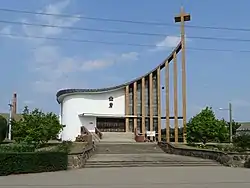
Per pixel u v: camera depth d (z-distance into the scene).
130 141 52.00
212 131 47.00
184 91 55.88
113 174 22.58
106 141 50.78
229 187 17.31
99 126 60.56
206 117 47.78
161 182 18.86
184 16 56.03
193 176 21.67
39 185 17.69
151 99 59.88
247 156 29.09
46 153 24.36
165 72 59.03
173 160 30.72
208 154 32.59
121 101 61.16
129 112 60.75
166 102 58.31
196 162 30.22
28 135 38.12
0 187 17.03
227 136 49.78
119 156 34.25
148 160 30.34
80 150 29.61
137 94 60.75
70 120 59.72
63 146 33.84
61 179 20.05
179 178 20.61
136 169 25.89
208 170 25.58
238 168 27.66
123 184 18.08
